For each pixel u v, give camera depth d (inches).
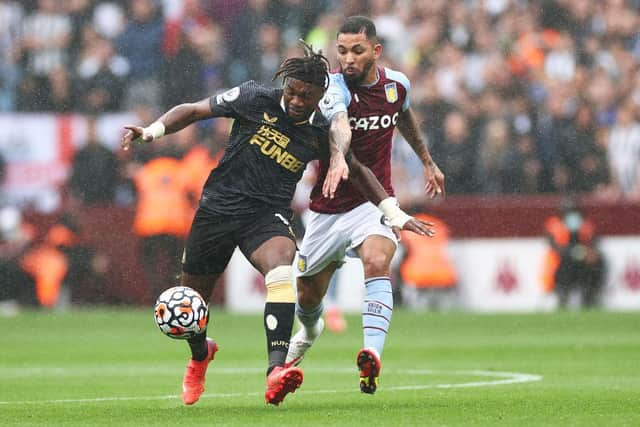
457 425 875.4
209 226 1016.9
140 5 3046.3
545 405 1033.5
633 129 2982.3
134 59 3004.4
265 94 1017.5
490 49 3147.1
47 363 1632.6
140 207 2699.3
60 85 2940.5
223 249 1025.5
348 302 2662.4
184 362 1647.4
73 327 2285.9
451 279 2733.8
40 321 2404.0
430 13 3184.1
